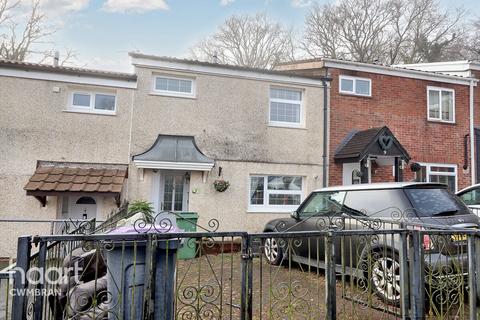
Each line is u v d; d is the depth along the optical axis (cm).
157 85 1090
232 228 1081
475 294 380
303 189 1186
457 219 537
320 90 1225
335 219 598
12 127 965
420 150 1334
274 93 1204
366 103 1279
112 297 323
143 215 551
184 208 1077
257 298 528
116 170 1007
